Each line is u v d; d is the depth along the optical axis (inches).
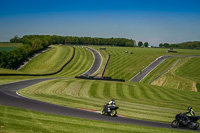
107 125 573.3
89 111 810.2
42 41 6476.4
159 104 1242.0
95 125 559.2
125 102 1219.2
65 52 5462.6
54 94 1283.2
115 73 3686.0
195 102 1467.8
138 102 1267.2
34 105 818.2
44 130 462.6
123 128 551.5
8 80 1812.3
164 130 566.6
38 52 5792.3
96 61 4581.7
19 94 1122.0
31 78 2203.5
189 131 578.9
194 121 615.8
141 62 4517.7
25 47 4977.9
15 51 4505.4
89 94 1475.1
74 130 486.6
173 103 1331.2
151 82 2908.5
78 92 1507.1
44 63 4488.2
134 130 538.3
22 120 533.3
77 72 3671.3
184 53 6200.8
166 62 4350.4
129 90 1822.1
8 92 1163.3
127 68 4030.5
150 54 5674.2
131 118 736.3
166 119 768.3
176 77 2950.3
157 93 1787.6
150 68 3951.8
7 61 4074.8
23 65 4421.8
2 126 459.8
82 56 5054.1
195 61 4197.8
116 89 1823.3
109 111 756.6
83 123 569.9
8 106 720.3
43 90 1411.2
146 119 733.3
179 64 3973.9
